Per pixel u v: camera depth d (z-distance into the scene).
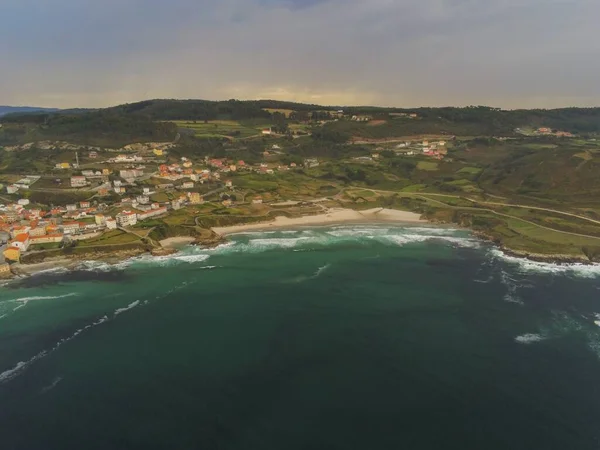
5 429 63.66
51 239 145.00
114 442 61.19
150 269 129.25
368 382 74.50
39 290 113.19
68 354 82.69
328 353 83.19
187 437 62.06
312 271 127.62
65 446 60.47
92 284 117.31
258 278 122.06
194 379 75.06
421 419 65.75
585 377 75.75
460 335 89.94
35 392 71.75
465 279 120.94
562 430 63.53
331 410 67.62
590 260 135.88
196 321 95.88
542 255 138.50
